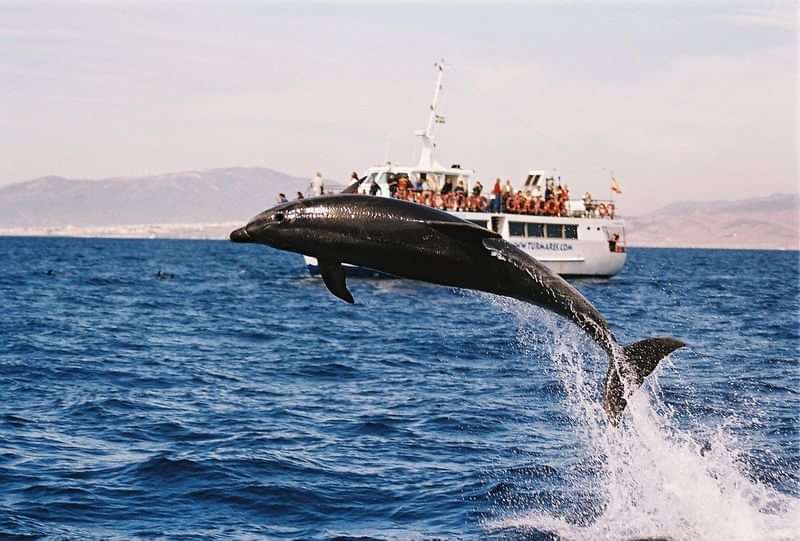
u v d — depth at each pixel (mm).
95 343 38531
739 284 95375
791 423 22797
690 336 42156
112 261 142375
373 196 13688
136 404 24672
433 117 73625
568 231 75750
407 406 24688
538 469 18750
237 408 24422
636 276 103938
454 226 12953
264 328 45719
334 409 24312
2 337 39625
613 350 13703
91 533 15070
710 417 23406
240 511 16250
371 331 44156
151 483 17531
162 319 50375
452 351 36156
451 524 15758
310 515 16125
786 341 40750
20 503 16312
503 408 24453
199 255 190250
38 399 25203
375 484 17719
